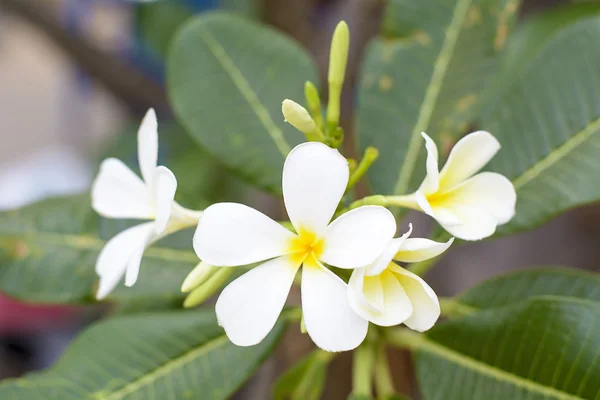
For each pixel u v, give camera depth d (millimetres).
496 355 454
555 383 435
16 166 1646
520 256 979
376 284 383
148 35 1101
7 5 919
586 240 971
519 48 661
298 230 390
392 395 485
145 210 445
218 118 545
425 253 383
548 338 438
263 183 534
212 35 561
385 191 519
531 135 500
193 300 416
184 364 481
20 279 520
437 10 543
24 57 1792
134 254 400
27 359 1360
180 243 526
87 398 469
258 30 562
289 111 415
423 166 518
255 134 541
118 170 456
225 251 381
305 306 379
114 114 1614
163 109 1046
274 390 521
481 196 416
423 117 530
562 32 509
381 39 547
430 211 393
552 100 501
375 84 539
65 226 534
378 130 531
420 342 480
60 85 1729
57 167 1569
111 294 515
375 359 503
